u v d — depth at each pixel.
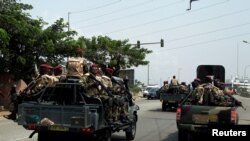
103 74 13.51
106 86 12.26
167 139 14.82
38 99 11.38
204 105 13.11
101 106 11.16
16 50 26.53
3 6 25.55
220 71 23.64
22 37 25.94
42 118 11.01
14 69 26.86
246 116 23.33
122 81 14.35
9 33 25.02
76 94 11.28
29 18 27.66
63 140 11.87
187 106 12.92
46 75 11.92
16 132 15.84
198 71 23.81
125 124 13.45
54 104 11.01
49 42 26.88
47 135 11.79
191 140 14.29
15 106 12.25
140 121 21.34
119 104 12.67
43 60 27.89
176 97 28.41
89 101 11.27
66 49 28.14
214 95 13.38
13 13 25.59
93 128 10.80
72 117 10.76
